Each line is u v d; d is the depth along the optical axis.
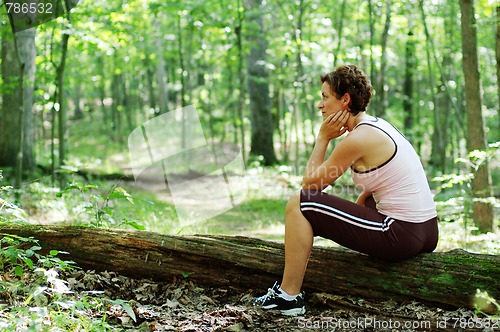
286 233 3.41
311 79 13.58
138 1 10.67
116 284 3.71
